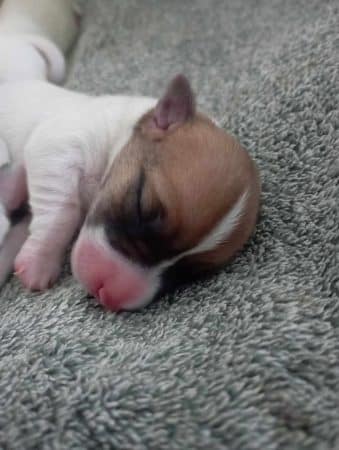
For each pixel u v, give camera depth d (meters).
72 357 0.12
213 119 0.18
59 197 0.16
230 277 0.14
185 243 0.14
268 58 0.21
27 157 0.17
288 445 0.10
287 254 0.14
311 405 0.11
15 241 0.18
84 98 0.19
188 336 0.13
